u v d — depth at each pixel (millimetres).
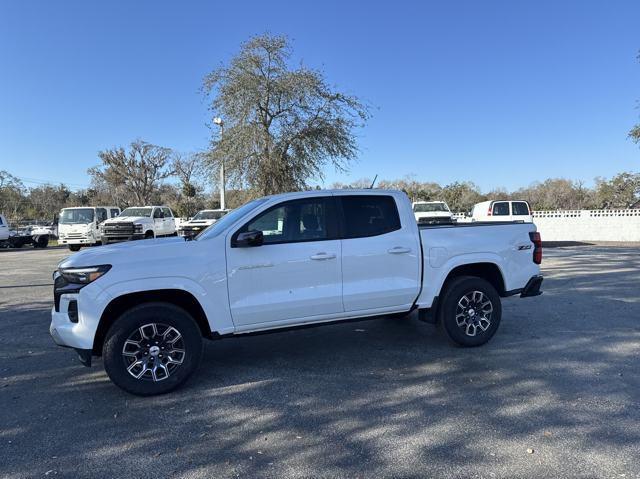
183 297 4727
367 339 6207
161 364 4512
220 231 5000
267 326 4910
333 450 3422
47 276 13320
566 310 7703
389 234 5352
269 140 20750
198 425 3863
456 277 5824
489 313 5770
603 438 3514
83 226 23000
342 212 5234
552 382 4613
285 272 4898
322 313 5078
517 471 3105
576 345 5789
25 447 3543
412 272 5430
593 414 3906
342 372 5016
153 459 3350
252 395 4449
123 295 4434
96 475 3160
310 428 3771
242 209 5348
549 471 3100
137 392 4414
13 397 4492
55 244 32438
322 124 21047
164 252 4590
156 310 4457
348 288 5148
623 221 26516
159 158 55000
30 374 5109
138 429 3811
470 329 5727
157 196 58156
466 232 5719
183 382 4562
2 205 65938
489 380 4703
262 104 21062
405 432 3668
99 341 4531
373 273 5254
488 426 3738
